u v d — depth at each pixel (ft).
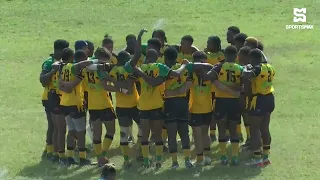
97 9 292.81
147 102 116.37
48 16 284.41
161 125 117.70
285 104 167.22
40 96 183.01
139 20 277.85
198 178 111.75
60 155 123.95
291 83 189.57
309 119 153.07
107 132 120.26
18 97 181.68
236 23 271.28
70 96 119.75
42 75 121.70
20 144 138.10
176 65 117.19
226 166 118.83
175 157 118.01
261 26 266.36
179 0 305.53
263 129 118.52
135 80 118.01
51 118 125.39
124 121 119.03
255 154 118.11
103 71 115.96
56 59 123.54
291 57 221.25
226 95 117.29
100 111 118.42
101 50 118.01
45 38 256.11
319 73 200.03
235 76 115.96
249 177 112.06
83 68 117.70
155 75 113.50
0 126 152.87
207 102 118.01
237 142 119.03
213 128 135.64
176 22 272.72
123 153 119.65
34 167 122.01
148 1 304.09
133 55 122.31
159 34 132.77
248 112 117.60
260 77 115.96
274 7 292.61
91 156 129.29
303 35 252.01
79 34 260.21
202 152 119.24
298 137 137.39
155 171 116.88
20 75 206.49
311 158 122.72
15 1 304.91
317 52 227.40
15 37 257.96
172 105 115.96
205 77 115.96
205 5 297.53
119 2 302.66
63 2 303.27
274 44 239.71
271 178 111.55
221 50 129.70
